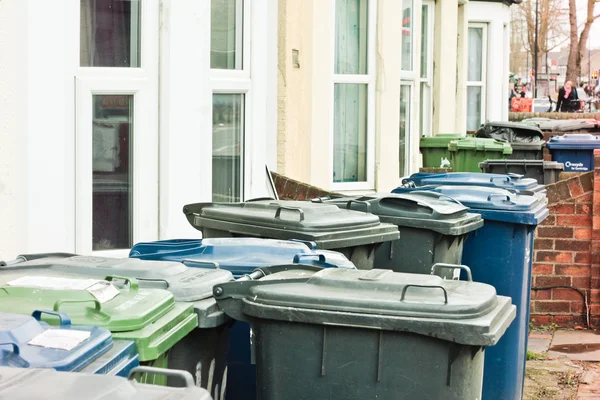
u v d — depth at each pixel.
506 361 7.40
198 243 6.07
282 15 11.25
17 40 7.41
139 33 8.66
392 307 4.65
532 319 11.05
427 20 17.56
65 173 8.00
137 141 8.66
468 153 14.74
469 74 22.59
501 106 23.16
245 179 10.27
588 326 10.98
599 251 10.93
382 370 4.70
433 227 7.09
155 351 4.21
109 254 8.40
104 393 2.97
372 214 6.91
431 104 17.72
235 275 5.64
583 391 8.48
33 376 3.11
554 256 11.02
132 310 4.34
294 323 4.80
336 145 12.55
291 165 11.53
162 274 5.11
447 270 7.23
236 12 10.07
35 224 7.67
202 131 9.45
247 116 10.24
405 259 7.24
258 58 10.33
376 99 12.92
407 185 8.52
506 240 7.58
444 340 4.61
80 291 4.45
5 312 4.07
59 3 7.82
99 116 8.38
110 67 8.44
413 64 14.74
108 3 8.42
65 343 3.72
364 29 12.87
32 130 7.61
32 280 4.66
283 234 6.41
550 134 20.11
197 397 2.99
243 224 6.61
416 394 4.67
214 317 4.88
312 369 4.80
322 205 6.91
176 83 8.84
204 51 9.39
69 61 8.05
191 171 9.05
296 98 11.62
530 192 8.34
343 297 4.73
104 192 8.45
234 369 5.51
